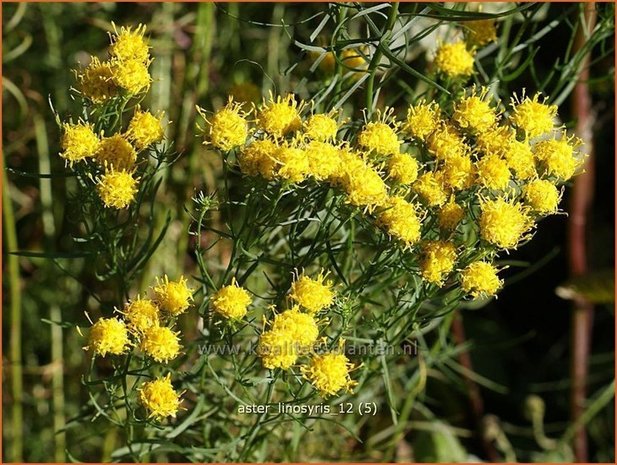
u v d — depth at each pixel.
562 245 0.73
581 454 0.68
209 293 0.54
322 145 0.47
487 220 0.47
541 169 0.49
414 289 0.51
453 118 0.50
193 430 0.56
